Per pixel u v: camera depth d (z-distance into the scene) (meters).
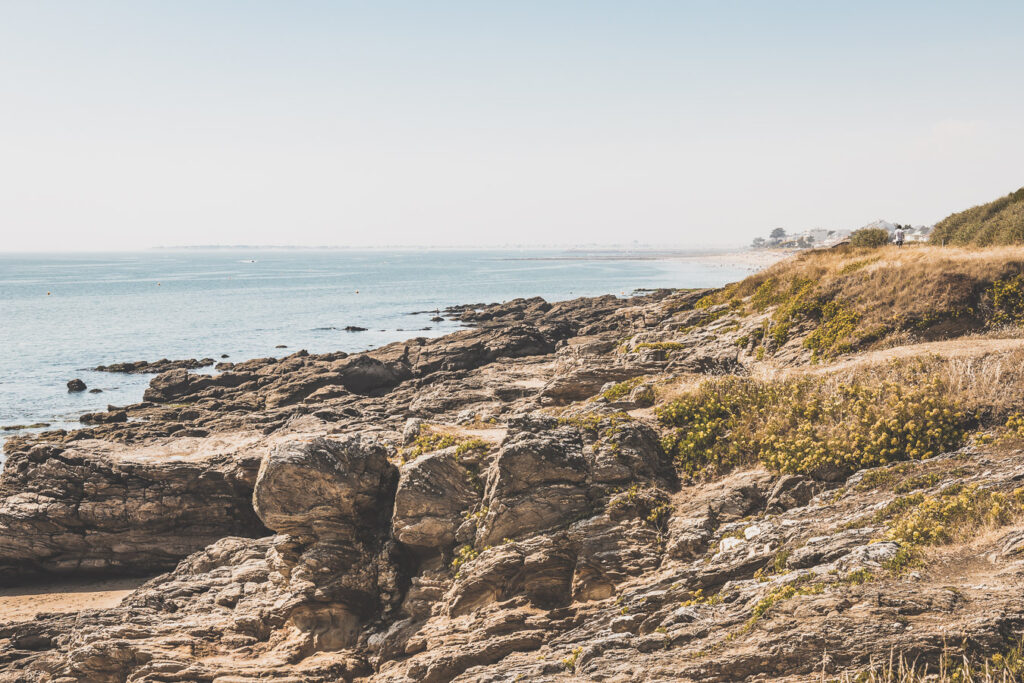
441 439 22.31
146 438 45.78
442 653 16.19
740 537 15.62
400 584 20.48
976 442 16.06
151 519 31.19
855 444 17.48
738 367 30.45
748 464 18.84
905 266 30.11
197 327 109.19
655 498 18.03
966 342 23.77
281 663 18.58
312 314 125.69
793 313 32.34
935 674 9.05
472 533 19.27
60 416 57.31
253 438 35.97
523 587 17.45
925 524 12.41
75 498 31.30
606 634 14.30
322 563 20.23
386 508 21.55
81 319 119.12
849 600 10.59
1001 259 27.58
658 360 33.62
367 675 18.25
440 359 64.94
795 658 10.05
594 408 23.55
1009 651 8.91
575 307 102.19
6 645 22.59
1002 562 10.53
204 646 19.64
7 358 84.06
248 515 31.95
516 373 49.28
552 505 18.28
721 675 10.50
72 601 28.78
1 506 31.06
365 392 58.75
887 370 20.23
